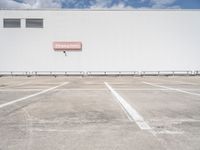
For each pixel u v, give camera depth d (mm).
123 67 35531
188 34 36344
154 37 35844
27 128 4309
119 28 35500
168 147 3275
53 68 35562
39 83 18359
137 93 10289
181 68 36281
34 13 35469
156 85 15531
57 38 35531
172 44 36125
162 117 5234
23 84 17141
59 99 8297
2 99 8305
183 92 10688
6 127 4379
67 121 4867
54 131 4105
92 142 3502
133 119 5039
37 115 5469
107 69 35500
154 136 3801
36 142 3506
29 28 35531
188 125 4516
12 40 35656
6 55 35656
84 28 35406
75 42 35469
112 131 4102
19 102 7551
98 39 35469
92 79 25375
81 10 35469
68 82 19625
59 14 35469
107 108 6426
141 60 35719
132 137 3748
